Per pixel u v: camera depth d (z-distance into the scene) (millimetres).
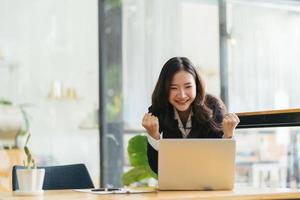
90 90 5883
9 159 5379
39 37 5680
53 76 5715
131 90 6055
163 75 3445
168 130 3492
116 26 6039
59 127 5703
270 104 6156
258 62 6141
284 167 5969
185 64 3449
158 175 3062
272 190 3051
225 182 3066
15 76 5551
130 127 6031
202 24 6082
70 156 5742
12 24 5574
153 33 6117
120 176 5961
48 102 5668
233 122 3291
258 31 6156
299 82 6223
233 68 6043
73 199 2602
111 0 6020
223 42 6012
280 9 6223
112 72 5996
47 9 5723
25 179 2957
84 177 3762
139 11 6125
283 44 6230
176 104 3418
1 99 5465
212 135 3484
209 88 6000
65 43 5793
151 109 3525
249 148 5938
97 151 5871
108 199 2570
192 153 3049
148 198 2547
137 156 5270
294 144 5941
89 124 5855
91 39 5906
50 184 3648
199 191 2998
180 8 6105
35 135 5570
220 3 6043
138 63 6086
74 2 5844
